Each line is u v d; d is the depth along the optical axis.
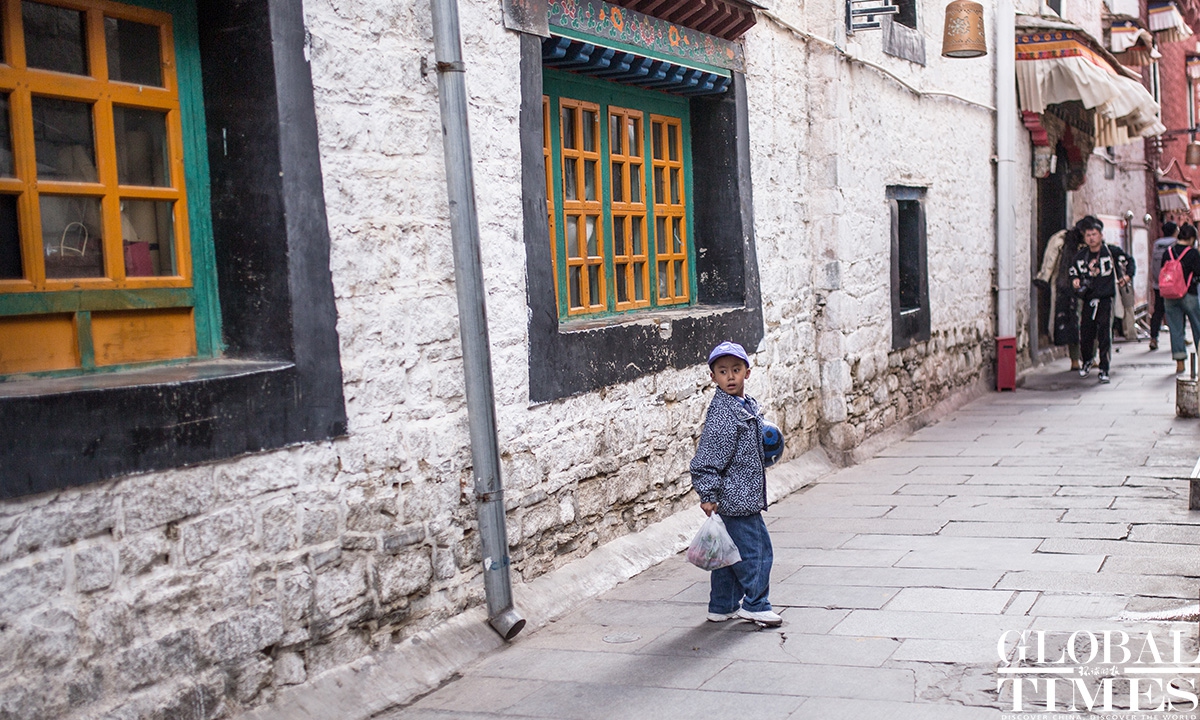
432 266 5.00
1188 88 28.50
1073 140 16.50
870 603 5.32
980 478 8.26
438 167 5.06
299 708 4.18
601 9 6.31
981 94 13.43
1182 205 25.84
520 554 5.54
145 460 3.69
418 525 4.86
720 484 5.00
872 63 10.04
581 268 6.67
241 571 4.04
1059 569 5.68
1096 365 14.80
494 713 4.27
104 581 3.57
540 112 5.80
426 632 4.87
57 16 3.91
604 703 4.28
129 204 4.15
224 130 4.36
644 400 6.69
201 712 3.86
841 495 8.03
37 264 3.81
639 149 7.32
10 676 3.29
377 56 4.73
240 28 4.29
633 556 6.36
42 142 3.85
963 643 4.65
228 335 4.43
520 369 5.57
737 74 7.80
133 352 4.14
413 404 4.86
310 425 4.33
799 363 8.92
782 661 4.60
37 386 3.60
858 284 9.70
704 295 7.96
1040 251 16.64
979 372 13.16
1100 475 8.04
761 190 8.22
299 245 4.31
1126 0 20.98
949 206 12.31
